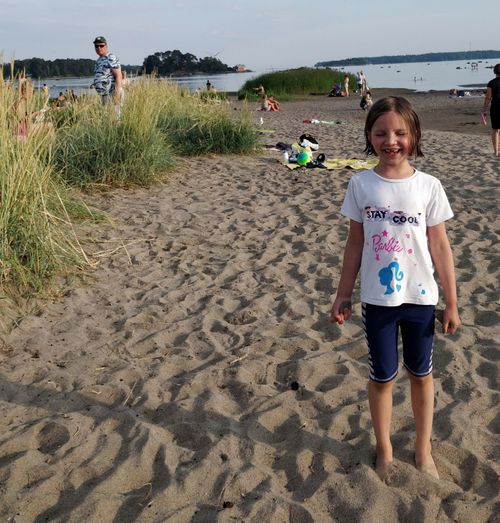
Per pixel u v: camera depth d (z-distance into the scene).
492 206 6.81
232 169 9.50
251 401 3.18
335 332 3.97
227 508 2.42
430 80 56.19
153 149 8.47
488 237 5.75
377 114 2.40
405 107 2.39
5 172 4.70
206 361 3.62
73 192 6.84
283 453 2.77
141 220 6.47
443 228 2.48
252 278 4.94
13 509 2.44
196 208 7.06
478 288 4.58
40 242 4.67
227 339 3.91
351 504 2.42
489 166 9.41
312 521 2.35
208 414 3.05
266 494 2.48
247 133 11.06
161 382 3.39
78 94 8.99
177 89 12.02
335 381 3.36
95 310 4.31
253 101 30.00
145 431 2.88
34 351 3.70
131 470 2.65
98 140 7.98
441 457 2.70
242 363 3.57
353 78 39.88
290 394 3.23
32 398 3.21
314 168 9.45
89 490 2.54
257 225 6.39
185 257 5.44
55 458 2.74
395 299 2.41
